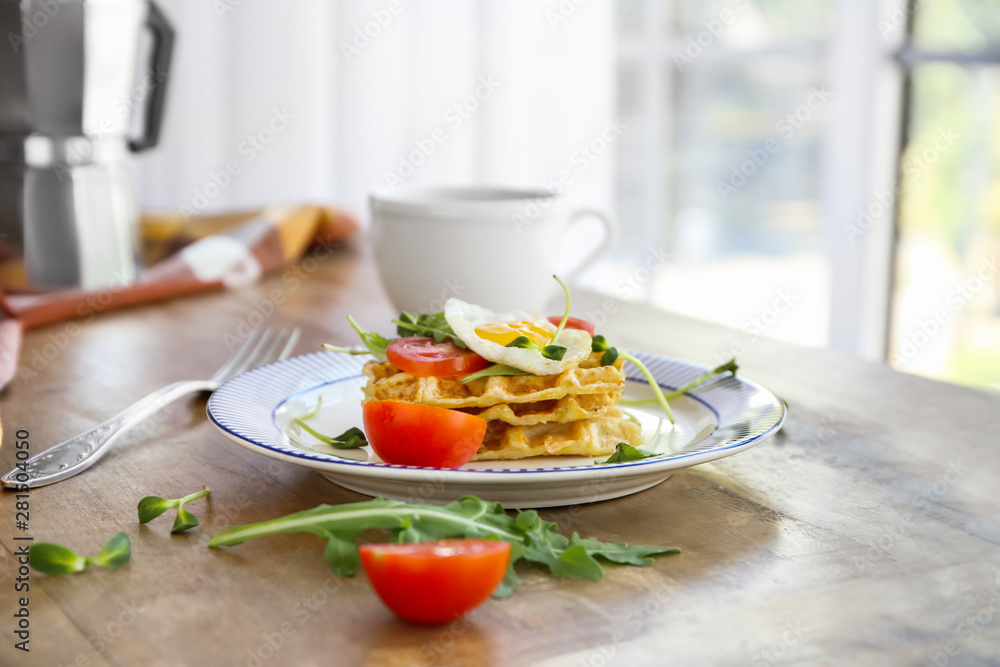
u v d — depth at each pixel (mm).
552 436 813
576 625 700
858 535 761
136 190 1625
